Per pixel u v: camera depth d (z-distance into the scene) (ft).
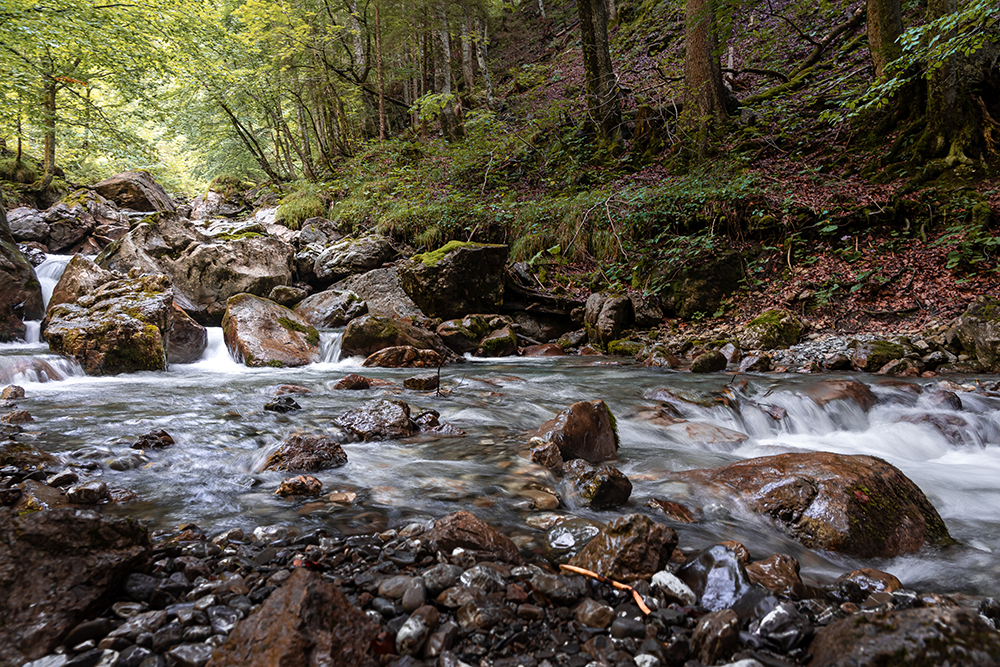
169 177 88.99
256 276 37.78
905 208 32.60
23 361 20.26
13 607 5.20
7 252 29.99
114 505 8.75
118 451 11.44
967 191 31.42
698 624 5.37
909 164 34.86
